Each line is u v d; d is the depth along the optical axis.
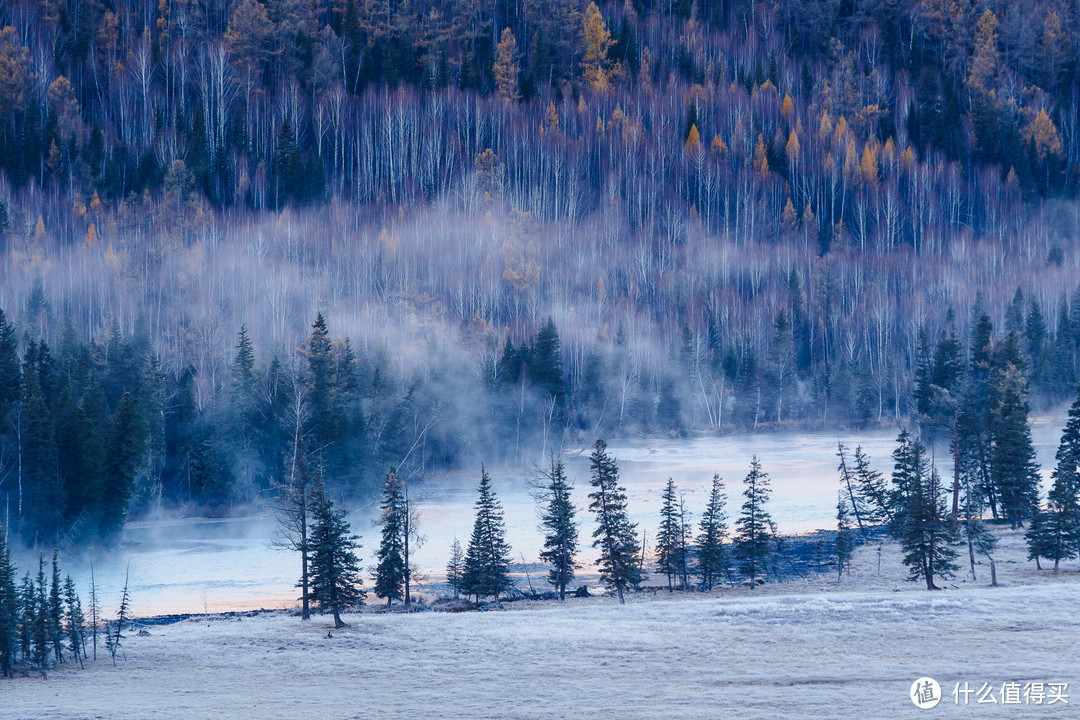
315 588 48.25
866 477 77.81
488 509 58.09
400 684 35.22
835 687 32.19
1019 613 40.75
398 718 30.70
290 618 50.19
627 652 38.16
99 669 39.34
